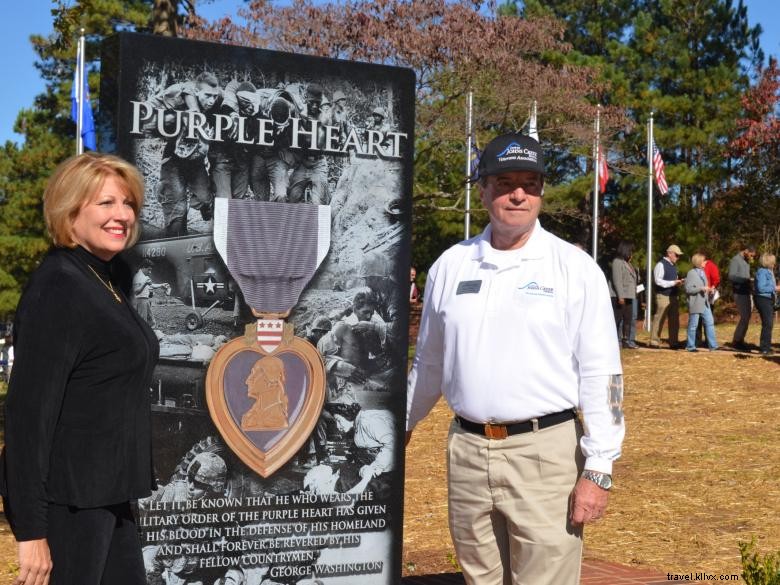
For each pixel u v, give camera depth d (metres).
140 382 3.08
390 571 4.82
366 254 4.77
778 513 7.97
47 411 2.87
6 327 34.72
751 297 19.59
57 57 32.75
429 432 12.62
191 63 4.44
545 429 3.61
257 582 4.58
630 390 14.78
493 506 3.69
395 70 4.79
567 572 3.63
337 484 4.71
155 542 4.41
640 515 8.02
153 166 4.39
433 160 23.77
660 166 25.88
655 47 35.84
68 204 3.07
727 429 12.00
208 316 4.49
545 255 3.68
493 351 3.64
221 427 4.50
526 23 20.47
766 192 33.56
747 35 36.66
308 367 4.67
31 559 2.87
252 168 4.55
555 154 35.84
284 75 4.60
